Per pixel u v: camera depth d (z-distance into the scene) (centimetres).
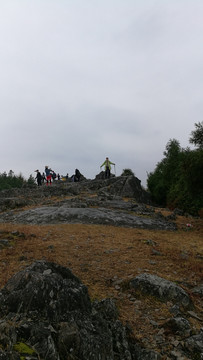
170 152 2839
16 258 709
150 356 374
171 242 1055
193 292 607
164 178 2859
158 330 448
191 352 395
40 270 464
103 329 379
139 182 2862
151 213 1712
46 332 324
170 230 1376
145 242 975
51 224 1286
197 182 1566
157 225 1431
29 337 316
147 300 548
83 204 1728
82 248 848
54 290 398
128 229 1248
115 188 2606
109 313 460
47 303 380
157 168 3281
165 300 550
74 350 319
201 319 500
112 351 354
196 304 560
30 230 1043
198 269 744
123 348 381
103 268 695
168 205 2462
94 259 756
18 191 2753
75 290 418
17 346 295
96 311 428
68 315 374
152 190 3178
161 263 768
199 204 2106
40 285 398
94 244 905
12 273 600
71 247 850
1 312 375
